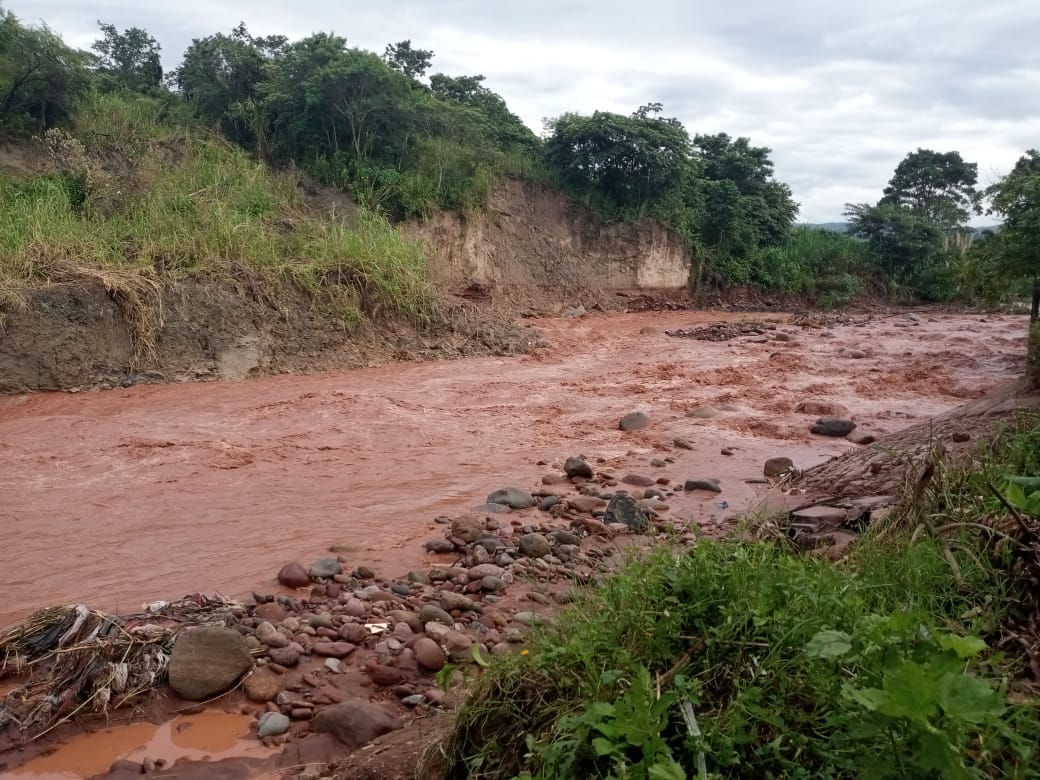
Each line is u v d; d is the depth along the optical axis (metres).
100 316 13.66
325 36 25.52
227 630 4.45
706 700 2.93
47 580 5.88
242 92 25.80
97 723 4.10
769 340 21.84
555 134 31.69
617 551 6.36
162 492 8.16
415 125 26.81
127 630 4.62
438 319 18.22
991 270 13.86
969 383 15.26
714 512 7.69
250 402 12.72
